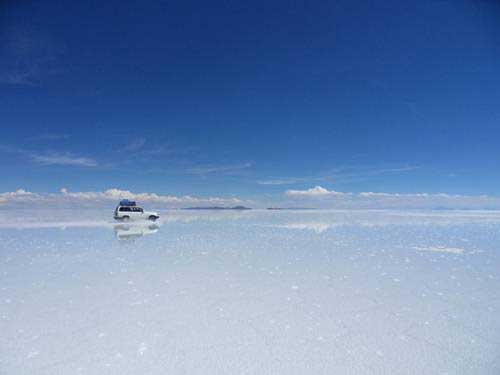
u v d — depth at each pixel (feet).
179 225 79.46
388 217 137.69
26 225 75.92
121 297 19.16
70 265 28.35
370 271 26.21
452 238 49.70
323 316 16.14
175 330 14.47
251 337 13.79
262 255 33.86
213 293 20.01
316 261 30.48
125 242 44.14
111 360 11.91
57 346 12.98
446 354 12.32
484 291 20.45
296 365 11.57
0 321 15.44
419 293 20.01
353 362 11.77
